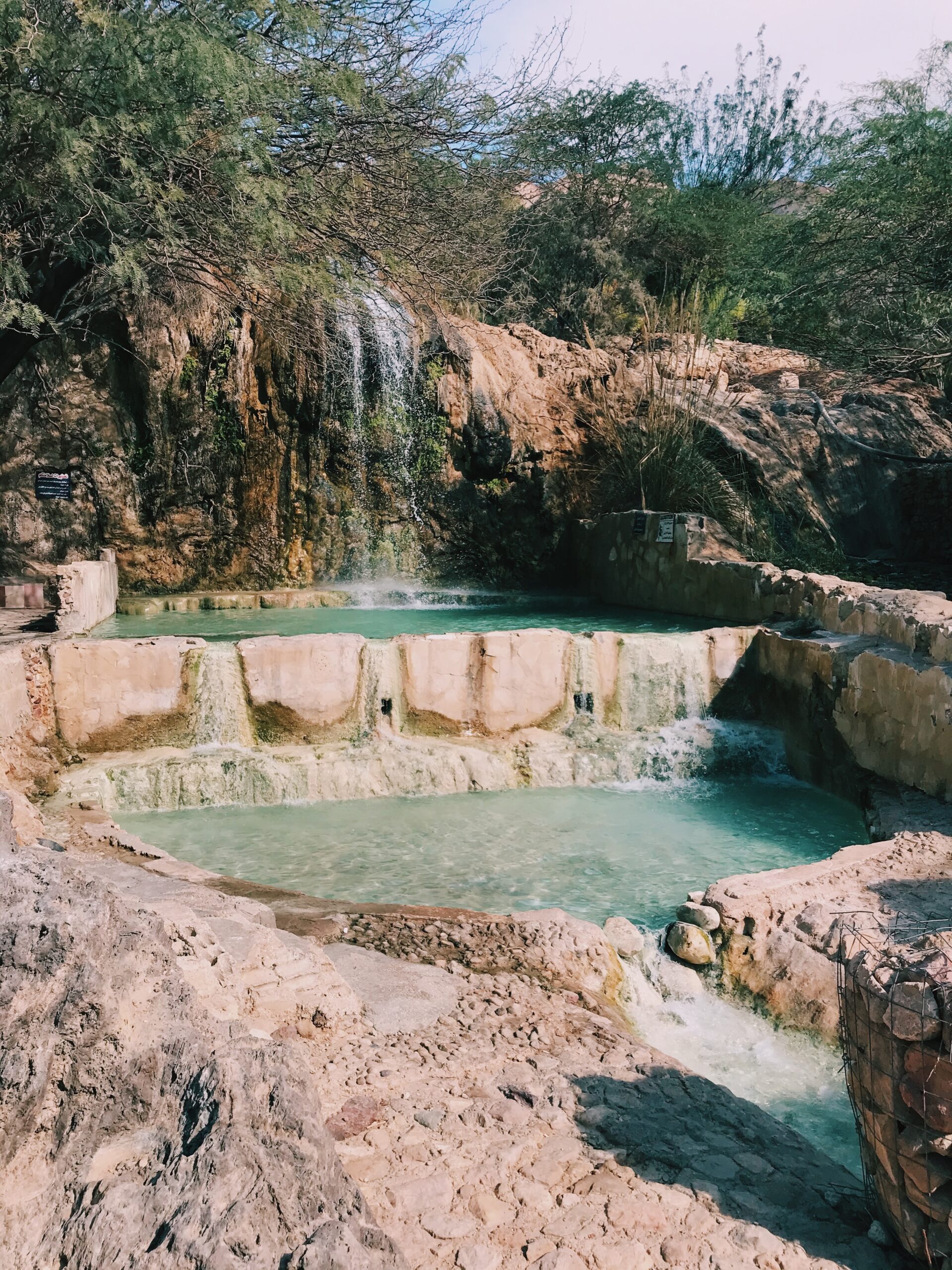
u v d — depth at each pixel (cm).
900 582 1404
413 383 1630
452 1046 423
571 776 959
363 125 1203
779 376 2173
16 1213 228
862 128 1798
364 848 781
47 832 723
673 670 1032
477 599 1522
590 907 673
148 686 898
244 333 1537
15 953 259
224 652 914
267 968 439
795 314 1959
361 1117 358
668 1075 408
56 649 870
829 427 1905
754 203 2600
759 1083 482
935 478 1647
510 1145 347
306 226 1222
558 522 1675
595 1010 484
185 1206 218
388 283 1424
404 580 1641
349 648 944
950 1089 277
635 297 2334
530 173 1482
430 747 945
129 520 1530
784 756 1010
